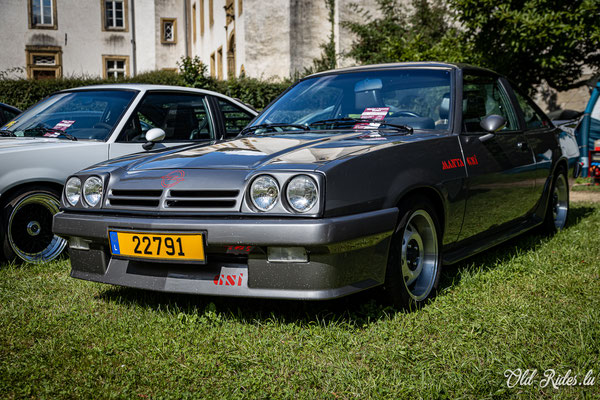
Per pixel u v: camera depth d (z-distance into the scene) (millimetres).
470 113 4062
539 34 8938
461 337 2879
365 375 2537
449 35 11148
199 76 14328
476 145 3949
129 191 3252
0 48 28109
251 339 2938
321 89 4348
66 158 4645
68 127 5098
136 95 5250
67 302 3582
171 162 3336
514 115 4781
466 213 3781
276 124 4141
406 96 4039
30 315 3334
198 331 3035
